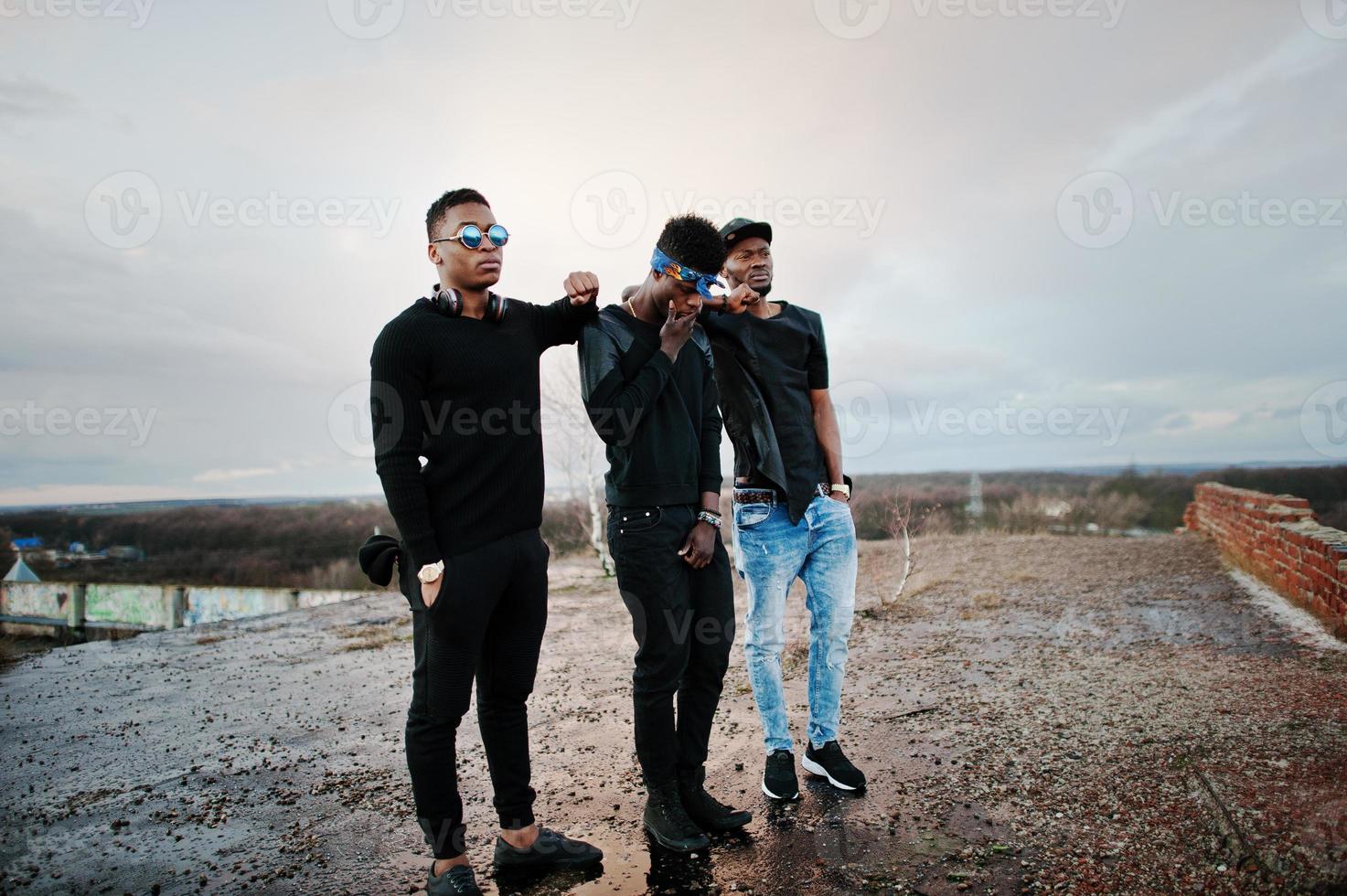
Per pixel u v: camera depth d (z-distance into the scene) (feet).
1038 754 9.69
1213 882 6.46
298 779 10.38
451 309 6.73
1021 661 14.84
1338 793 7.55
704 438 8.30
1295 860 6.41
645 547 7.66
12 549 66.03
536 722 12.64
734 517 9.41
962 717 11.48
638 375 7.53
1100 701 11.75
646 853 7.74
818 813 8.45
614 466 7.87
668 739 7.82
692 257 7.42
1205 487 36.76
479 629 6.81
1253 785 8.04
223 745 12.00
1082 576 26.05
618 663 16.87
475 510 6.77
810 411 9.41
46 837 8.64
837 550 9.41
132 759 11.41
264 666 18.01
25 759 11.52
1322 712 10.44
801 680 14.47
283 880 7.50
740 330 9.05
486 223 6.89
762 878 7.12
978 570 28.35
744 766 10.07
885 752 10.25
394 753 11.35
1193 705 11.25
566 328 7.82
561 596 27.66
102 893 7.30
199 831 8.73
